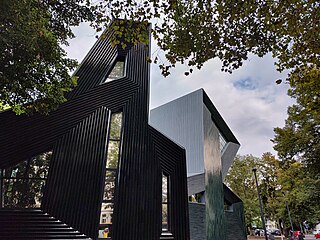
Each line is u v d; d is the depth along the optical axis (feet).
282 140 50.24
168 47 20.36
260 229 156.35
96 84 36.78
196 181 55.98
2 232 25.68
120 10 19.36
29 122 30.71
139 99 38.91
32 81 20.70
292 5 17.94
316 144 47.09
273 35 19.43
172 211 34.99
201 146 61.62
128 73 39.99
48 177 29.22
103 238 29.91
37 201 28.12
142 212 32.48
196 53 20.35
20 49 18.08
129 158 34.58
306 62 21.07
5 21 16.57
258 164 121.70
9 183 27.91
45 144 30.58
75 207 29.09
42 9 20.80
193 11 19.43
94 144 32.96
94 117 34.47
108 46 40.65
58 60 21.99
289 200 84.43
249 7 18.08
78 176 30.55
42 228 27.02
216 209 63.00
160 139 37.99
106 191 32.14
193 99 67.67
